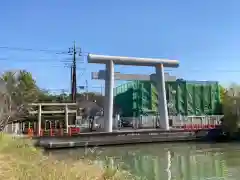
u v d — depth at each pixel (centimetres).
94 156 3388
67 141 4562
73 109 5384
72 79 6719
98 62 5256
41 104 4753
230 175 2381
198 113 7019
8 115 3219
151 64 5622
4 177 1022
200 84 7144
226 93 6862
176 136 5325
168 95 6875
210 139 5528
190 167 2800
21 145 2159
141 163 3061
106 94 5216
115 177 1475
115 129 5641
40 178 1077
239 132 5581
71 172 1264
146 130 5222
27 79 4759
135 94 6825
